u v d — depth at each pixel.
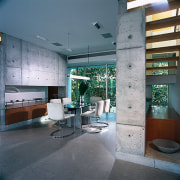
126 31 2.60
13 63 4.85
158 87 5.79
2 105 4.40
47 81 6.31
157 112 3.80
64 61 7.44
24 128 4.61
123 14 2.62
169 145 2.79
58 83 7.00
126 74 2.61
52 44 5.73
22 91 5.76
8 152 2.89
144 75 2.48
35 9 3.17
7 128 4.47
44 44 5.72
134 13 2.53
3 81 4.50
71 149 3.04
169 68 3.74
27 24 3.94
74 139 3.63
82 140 3.56
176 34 2.92
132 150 2.56
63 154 2.81
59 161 2.54
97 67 8.06
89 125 4.97
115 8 3.16
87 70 8.21
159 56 5.55
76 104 4.96
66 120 5.11
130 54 2.58
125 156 2.61
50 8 3.13
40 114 5.66
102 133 4.10
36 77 5.75
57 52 6.93
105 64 7.74
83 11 3.28
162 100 5.76
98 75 7.92
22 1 2.87
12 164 2.44
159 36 3.04
